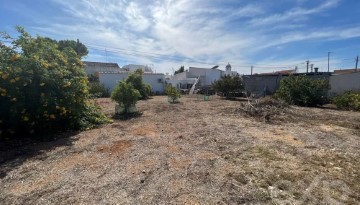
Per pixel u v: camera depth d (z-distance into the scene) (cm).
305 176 398
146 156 491
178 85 3578
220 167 434
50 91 659
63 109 672
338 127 813
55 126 702
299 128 788
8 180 377
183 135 674
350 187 361
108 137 648
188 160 470
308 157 495
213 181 376
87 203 309
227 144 585
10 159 473
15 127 620
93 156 490
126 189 348
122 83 1120
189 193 338
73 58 785
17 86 607
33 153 510
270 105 1258
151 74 3016
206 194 335
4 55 616
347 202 318
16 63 613
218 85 2267
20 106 609
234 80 2217
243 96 2266
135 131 725
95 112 870
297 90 1595
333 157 496
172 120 925
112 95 1098
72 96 704
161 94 2939
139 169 422
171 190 346
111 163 450
